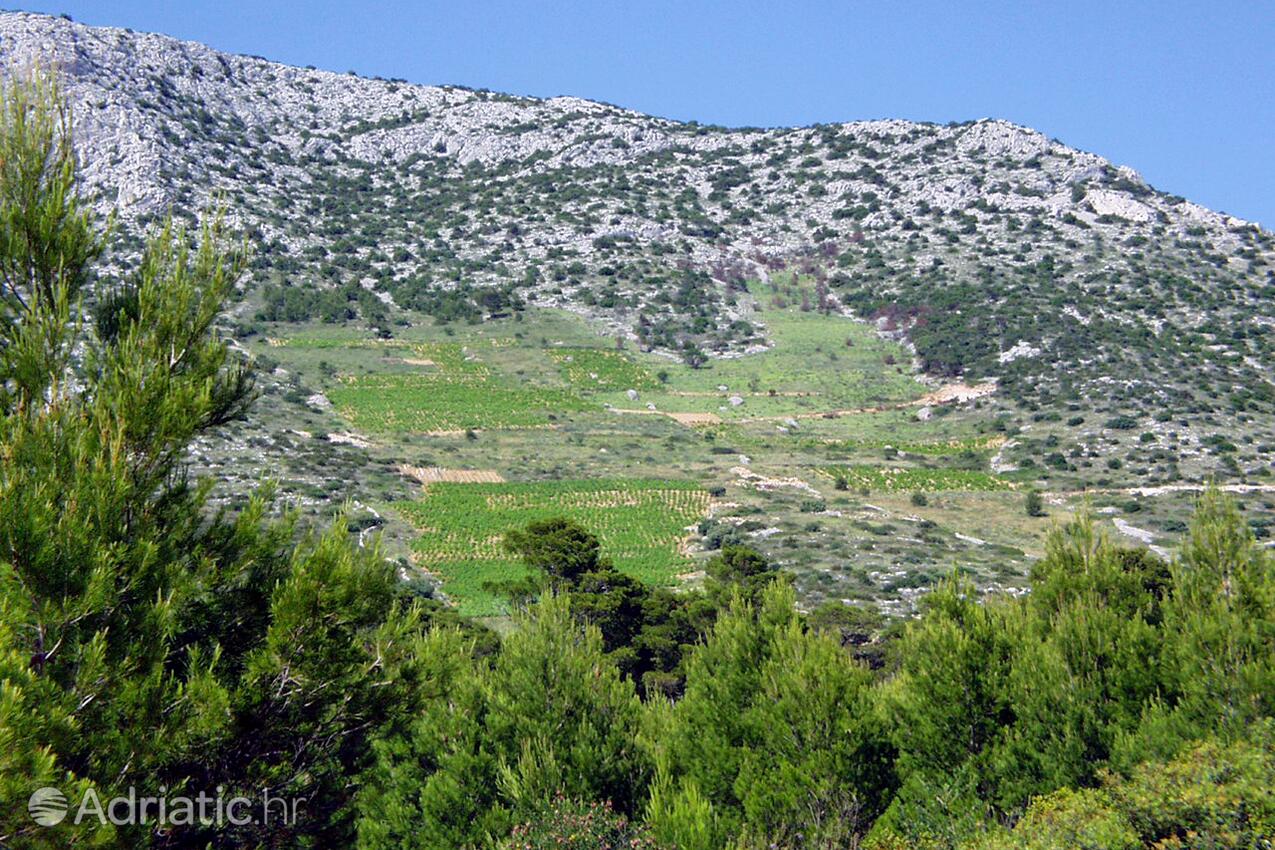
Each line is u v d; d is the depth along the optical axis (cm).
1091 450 13062
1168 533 9750
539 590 5953
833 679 2958
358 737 2223
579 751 2791
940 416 15338
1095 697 3014
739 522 10606
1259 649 2961
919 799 2848
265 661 1845
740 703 3092
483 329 18088
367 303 18275
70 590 1689
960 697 3022
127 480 1830
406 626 2084
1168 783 2512
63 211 2025
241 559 1980
